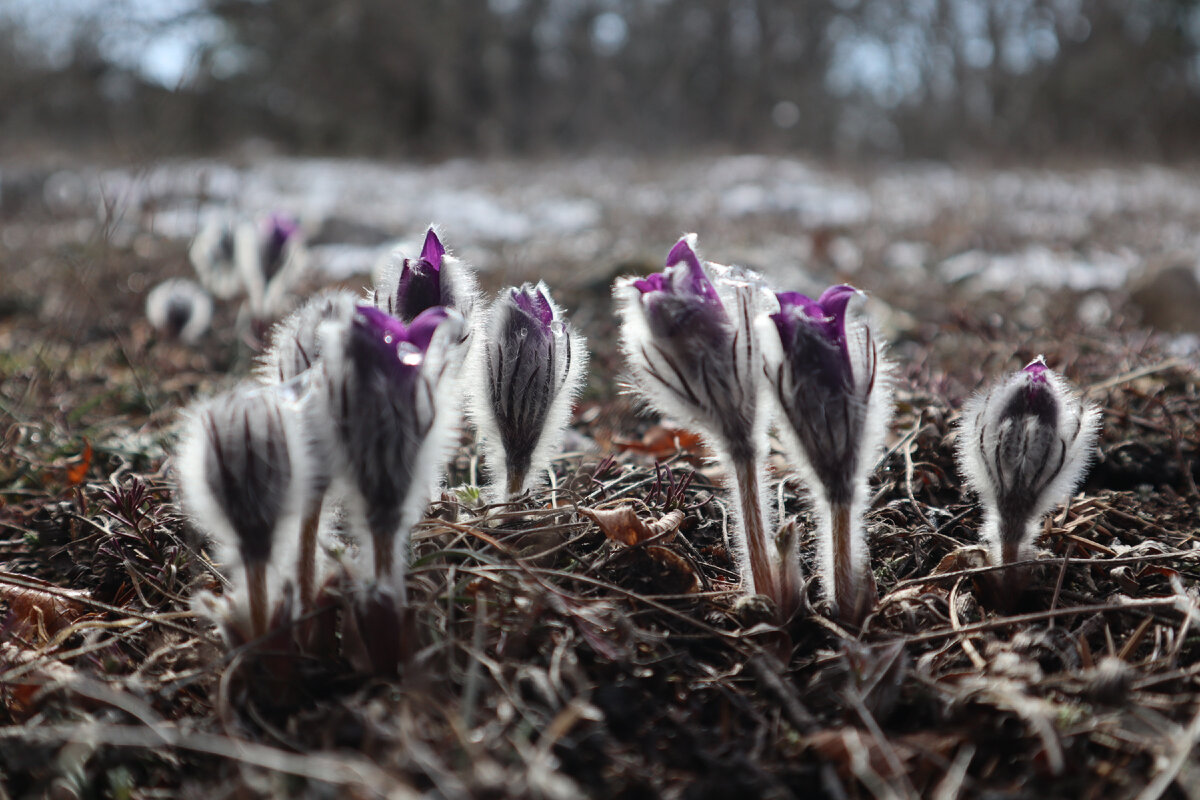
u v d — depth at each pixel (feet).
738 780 1.12
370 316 1.15
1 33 9.09
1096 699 1.17
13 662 1.25
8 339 2.75
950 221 5.44
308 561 1.20
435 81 13.92
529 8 14.35
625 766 1.13
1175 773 1.10
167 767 1.15
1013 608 1.31
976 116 11.28
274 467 1.14
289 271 2.51
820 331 1.20
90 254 3.21
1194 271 3.04
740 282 1.21
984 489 1.31
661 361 1.22
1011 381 1.28
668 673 1.21
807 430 1.22
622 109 13.70
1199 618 1.23
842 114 13.29
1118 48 12.17
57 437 1.81
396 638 1.17
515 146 13.57
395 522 1.17
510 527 1.37
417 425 1.15
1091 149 10.03
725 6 14.71
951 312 2.83
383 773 1.07
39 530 1.52
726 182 8.54
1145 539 1.44
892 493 1.55
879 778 1.11
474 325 1.31
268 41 12.82
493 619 1.24
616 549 1.36
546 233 5.44
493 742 1.11
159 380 2.31
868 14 13.57
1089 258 4.58
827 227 5.50
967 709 1.17
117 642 1.29
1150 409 1.80
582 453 1.71
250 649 1.16
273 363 1.25
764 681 1.19
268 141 12.40
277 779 1.09
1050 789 1.11
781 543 1.24
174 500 1.44
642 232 5.22
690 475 1.49
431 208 6.68
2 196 6.29
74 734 1.13
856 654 1.18
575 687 1.18
